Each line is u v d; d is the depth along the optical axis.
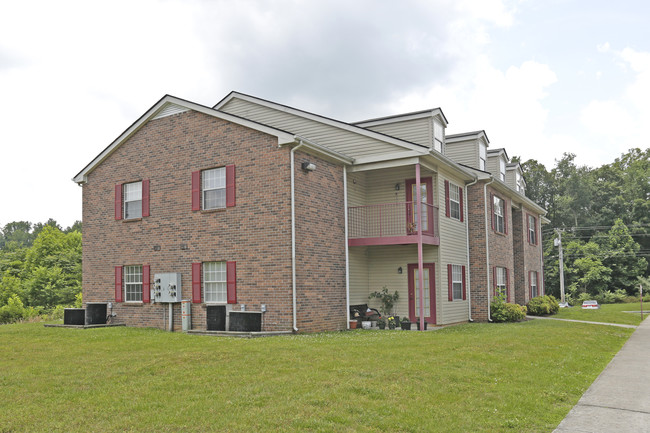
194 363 10.70
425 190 20.31
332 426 6.93
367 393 8.45
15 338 15.30
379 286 20.78
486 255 22.27
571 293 56.03
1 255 56.12
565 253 57.25
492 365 10.78
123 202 20.27
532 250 33.25
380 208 20.67
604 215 60.59
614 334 18.22
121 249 20.02
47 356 11.85
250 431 6.76
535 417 7.55
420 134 20.98
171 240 18.66
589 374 10.62
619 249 55.56
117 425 6.98
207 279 17.77
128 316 19.52
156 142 19.44
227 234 17.33
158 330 17.70
